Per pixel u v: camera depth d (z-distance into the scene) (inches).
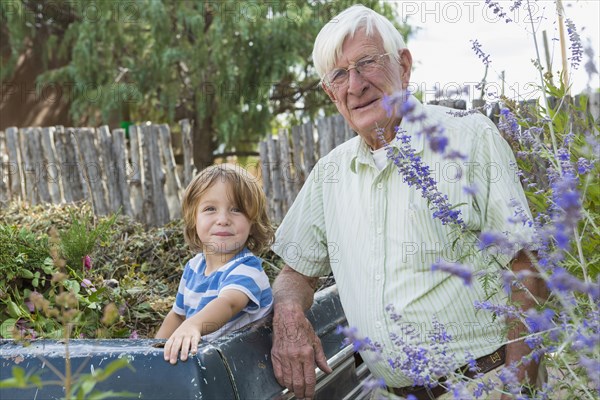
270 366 75.1
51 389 63.5
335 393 92.0
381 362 79.4
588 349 51.1
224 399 63.2
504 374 56.4
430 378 62.1
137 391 62.2
